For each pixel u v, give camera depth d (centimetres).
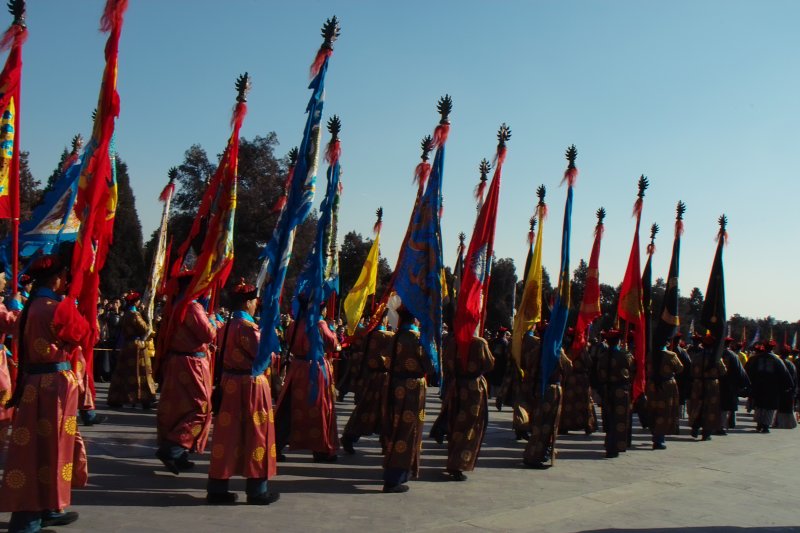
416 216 823
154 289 1255
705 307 1446
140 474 765
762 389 1609
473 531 621
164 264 1245
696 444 1331
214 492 659
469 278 865
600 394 1127
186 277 766
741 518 728
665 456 1151
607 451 1098
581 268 2380
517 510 708
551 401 971
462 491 783
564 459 1064
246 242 3441
